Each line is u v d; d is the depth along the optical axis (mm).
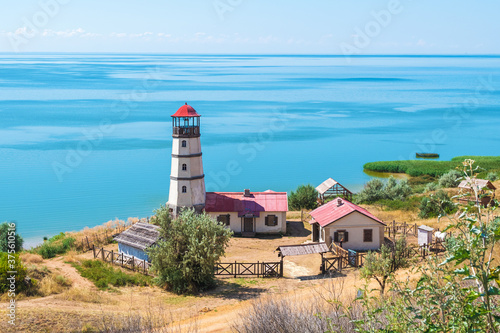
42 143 136250
